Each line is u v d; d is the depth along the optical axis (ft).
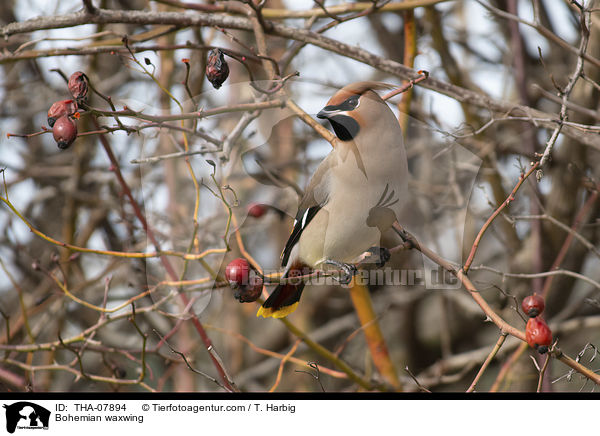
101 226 33.73
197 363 27.94
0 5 31.94
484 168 27.58
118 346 32.45
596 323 30.19
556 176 29.09
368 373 26.14
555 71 30.55
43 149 38.73
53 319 32.04
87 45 25.79
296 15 24.13
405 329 36.81
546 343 15.89
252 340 36.11
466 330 37.29
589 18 18.57
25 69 35.70
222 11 24.40
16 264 34.86
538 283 28.07
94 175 32.73
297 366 33.55
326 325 35.47
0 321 33.55
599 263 34.42
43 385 30.91
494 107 23.25
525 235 30.83
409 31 24.81
